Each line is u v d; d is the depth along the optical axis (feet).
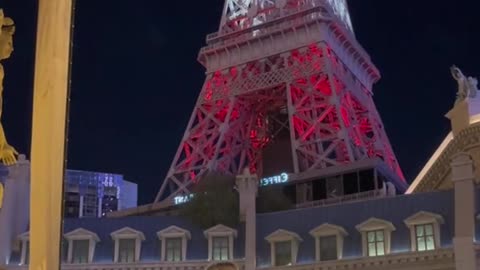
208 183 265.95
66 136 39.06
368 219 190.08
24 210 207.41
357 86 422.41
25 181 209.36
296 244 196.75
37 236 37.60
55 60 39.22
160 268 199.00
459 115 217.56
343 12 451.53
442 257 174.09
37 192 37.96
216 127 392.27
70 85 39.70
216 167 376.07
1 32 41.73
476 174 206.80
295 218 206.49
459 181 180.24
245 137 424.46
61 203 38.34
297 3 424.87
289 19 409.08
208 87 416.26
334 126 379.55
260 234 205.46
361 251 188.65
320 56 390.21
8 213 201.67
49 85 38.86
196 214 209.97
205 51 424.87
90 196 580.30
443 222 182.60
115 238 205.26
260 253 199.93
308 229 201.26
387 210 194.80
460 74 222.69
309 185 336.08
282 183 341.62
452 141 221.25
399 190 347.36
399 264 179.52
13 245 200.03
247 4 444.14
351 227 196.03
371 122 409.28
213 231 202.80
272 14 422.82
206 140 390.01
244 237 204.23
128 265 199.52
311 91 378.94
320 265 188.96
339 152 370.73
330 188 329.72
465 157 181.57
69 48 39.91
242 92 400.88
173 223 212.43
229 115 396.16
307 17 400.88
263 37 408.05
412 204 191.93
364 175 324.19
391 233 187.52
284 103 435.12
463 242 168.45
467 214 174.09
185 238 203.92
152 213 338.54
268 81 396.98
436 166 236.43
